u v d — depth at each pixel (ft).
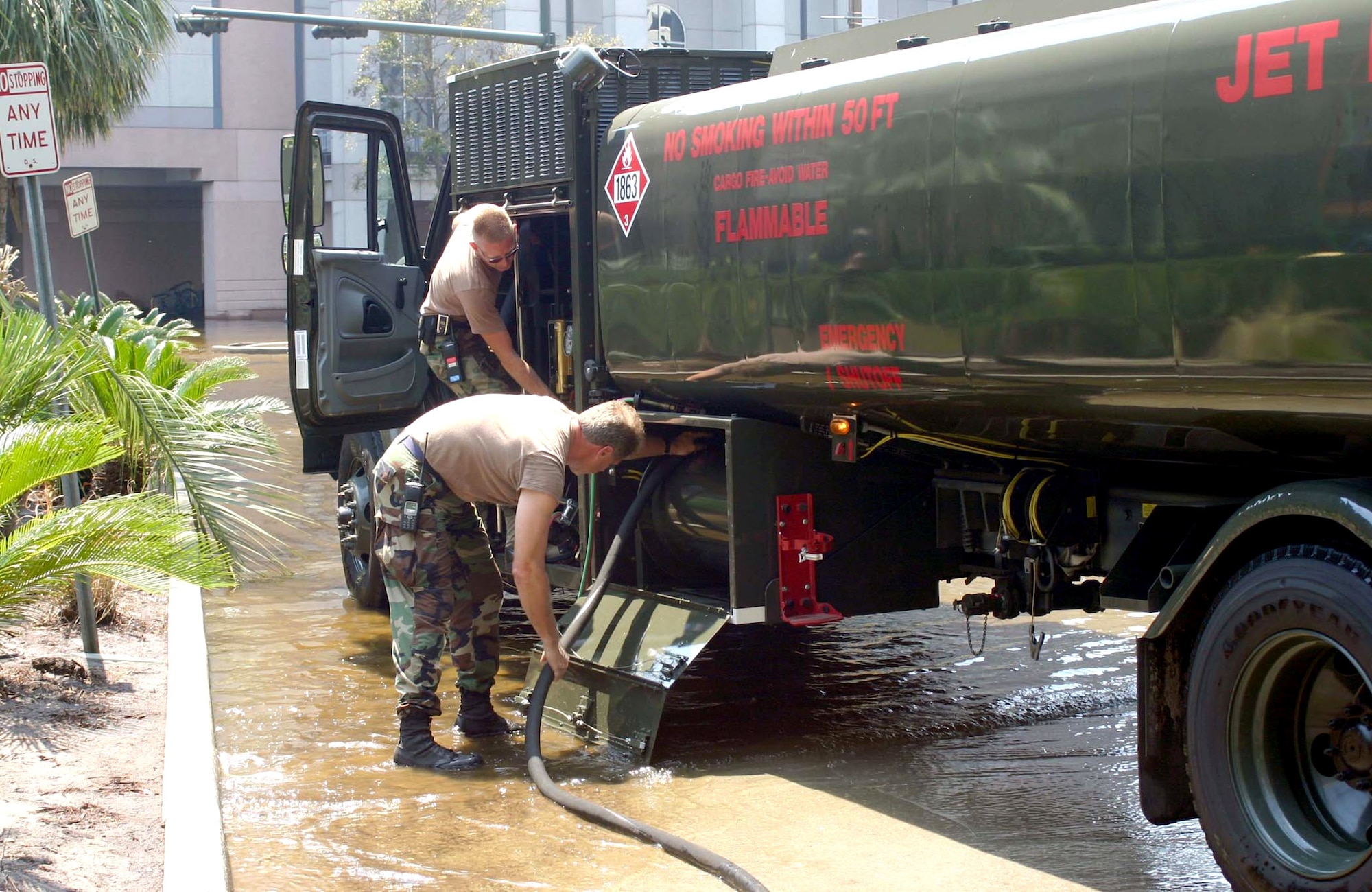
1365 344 10.78
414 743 17.33
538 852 14.42
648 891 13.34
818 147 15.72
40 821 14.48
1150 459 14.33
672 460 19.20
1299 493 11.68
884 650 22.95
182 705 18.08
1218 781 12.47
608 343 19.51
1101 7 14.49
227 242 172.65
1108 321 12.75
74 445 15.94
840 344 15.66
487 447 16.85
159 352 28.43
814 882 13.50
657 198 18.31
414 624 17.39
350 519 26.21
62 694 19.11
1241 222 11.56
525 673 22.08
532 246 21.63
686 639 17.72
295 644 23.56
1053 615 25.43
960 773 16.72
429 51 126.31
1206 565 12.59
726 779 16.72
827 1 142.20
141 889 12.91
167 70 167.63
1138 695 13.39
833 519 17.80
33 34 51.70
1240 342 11.71
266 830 15.19
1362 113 10.67
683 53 21.25
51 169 20.29
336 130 25.03
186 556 15.51
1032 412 14.28
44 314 20.31
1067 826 14.84
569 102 19.77
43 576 15.20
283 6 171.63
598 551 19.90
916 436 16.30
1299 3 11.25
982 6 16.20
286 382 79.10
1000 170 13.64
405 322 25.61
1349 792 11.97
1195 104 11.89
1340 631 11.25
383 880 13.71
